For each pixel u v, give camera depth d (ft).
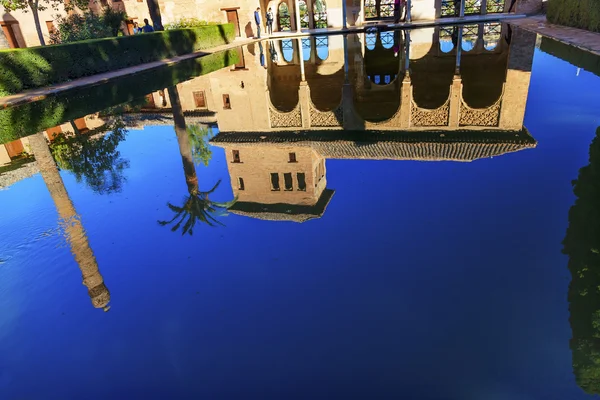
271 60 47.19
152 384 6.18
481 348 6.18
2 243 10.53
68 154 17.63
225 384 6.04
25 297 8.52
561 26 36.78
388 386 5.71
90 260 9.74
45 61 31.58
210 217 11.73
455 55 38.68
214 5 62.23
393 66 38.06
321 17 68.85
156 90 32.60
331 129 23.73
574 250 8.16
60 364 6.75
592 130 15.40
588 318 6.52
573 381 5.46
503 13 57.00
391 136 20.97
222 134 24.43
